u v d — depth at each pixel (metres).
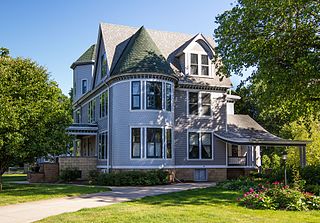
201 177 28.33
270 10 19.97
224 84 29.47
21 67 19.80
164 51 29.55
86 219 10.15
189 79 28.39
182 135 27.98
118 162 25.08
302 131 33.00
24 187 20.83
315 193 15.14
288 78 19.81
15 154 18.30
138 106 24.91
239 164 29.91
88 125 30.14
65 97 21.92
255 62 21.58
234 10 22.42
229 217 10.30
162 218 10.09
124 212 11.07
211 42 33.06
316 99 21.50
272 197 12.60
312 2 19.28
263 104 24.84
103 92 28.86
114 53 28.20
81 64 37.25
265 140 26.97
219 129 29.45
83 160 28.84
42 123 19.16
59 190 18.55
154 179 23.14
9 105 17.75
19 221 10.58
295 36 19.89
